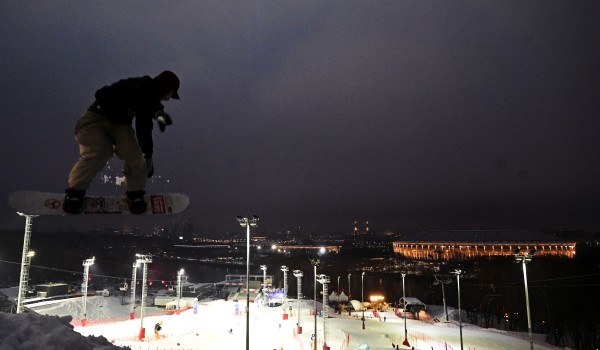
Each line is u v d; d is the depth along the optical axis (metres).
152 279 174.88
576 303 66.12
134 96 4.01
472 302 92.25
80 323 50.41
